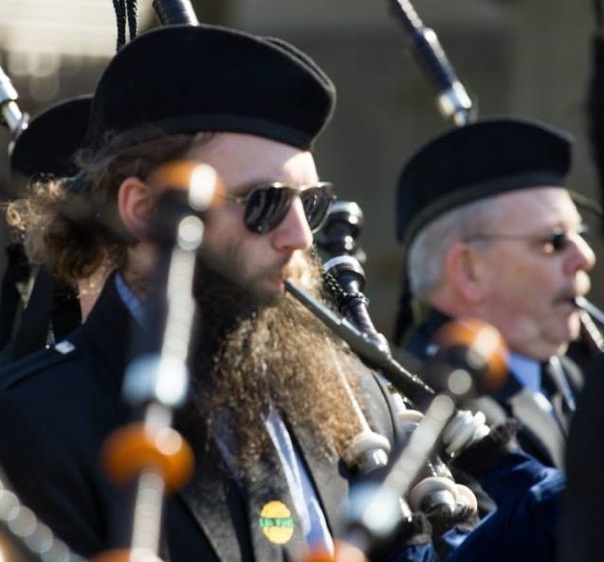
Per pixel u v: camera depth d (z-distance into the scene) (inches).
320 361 300.4
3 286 375.2
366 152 972.6
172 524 278.7
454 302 454.0
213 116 296.8
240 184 294.2
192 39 298.8
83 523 274.8
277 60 299.4
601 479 241.0
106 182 302.2
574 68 877.8
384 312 932.0
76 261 309.6
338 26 949.8
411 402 313.4
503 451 308.3
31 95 851.4
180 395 208.4
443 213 454.9
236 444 288.2
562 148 454.9
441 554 303.9
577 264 451.5
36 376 288.7
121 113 301.4
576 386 468.1
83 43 856.9
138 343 219.5
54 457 278.4
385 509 225.5
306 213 301.0
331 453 297.3
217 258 292.8
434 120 969.5
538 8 888.3
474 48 944.3
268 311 294.8
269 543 283.1
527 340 448.8
